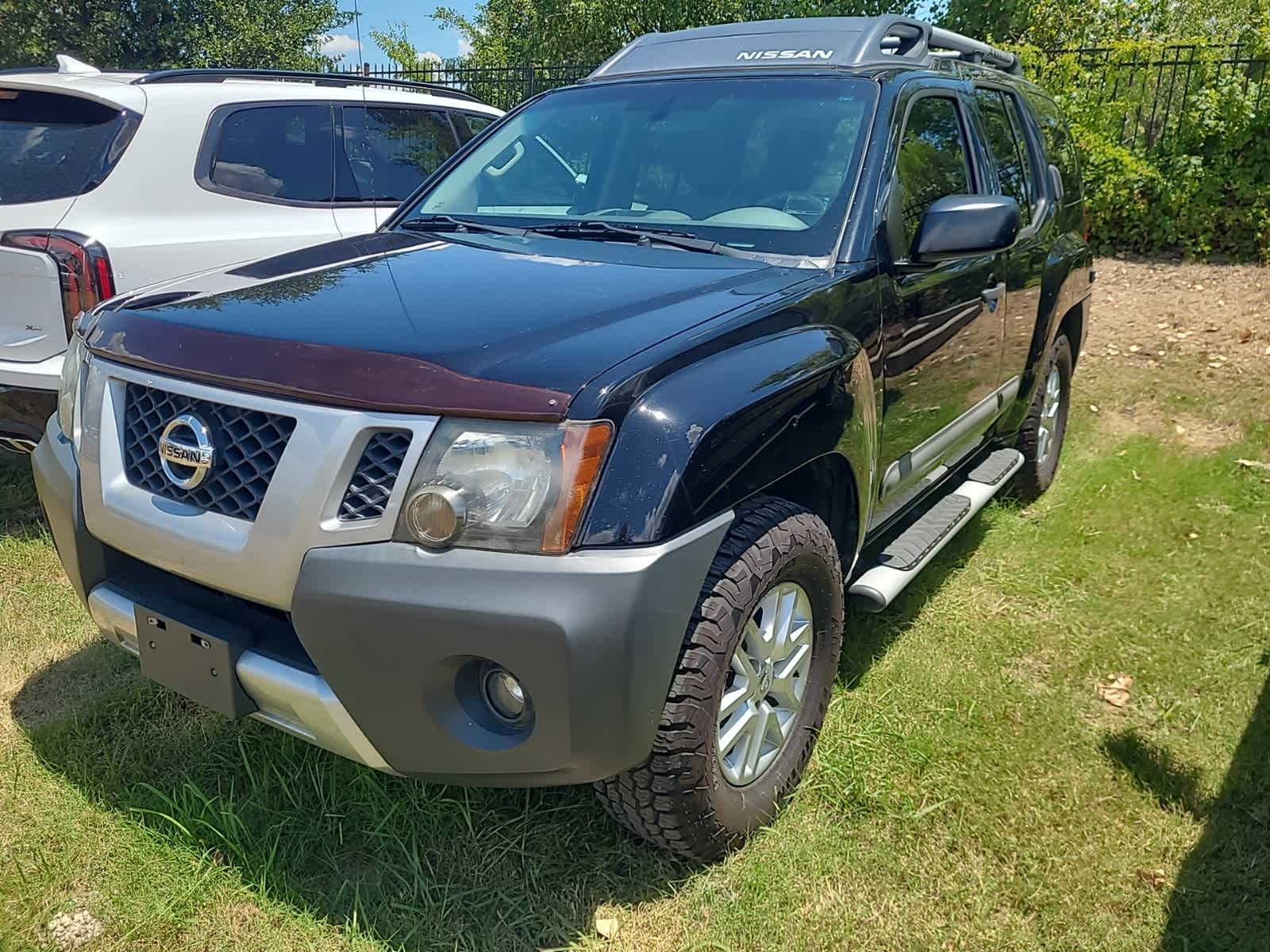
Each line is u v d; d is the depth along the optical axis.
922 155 3.19
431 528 1.83
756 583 2.17
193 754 2.70
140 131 4.12
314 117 4.98
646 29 11.88
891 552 3.06
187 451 2.08
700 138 3.12
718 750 2.21
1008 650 3.35
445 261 2.70
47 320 3.74
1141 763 2.75
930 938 2.16
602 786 2.17
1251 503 4.55
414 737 1.95
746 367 2.15
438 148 5.69
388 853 2.36
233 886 2.26
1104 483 4.83
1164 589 3.79
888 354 2.78
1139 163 9.20
